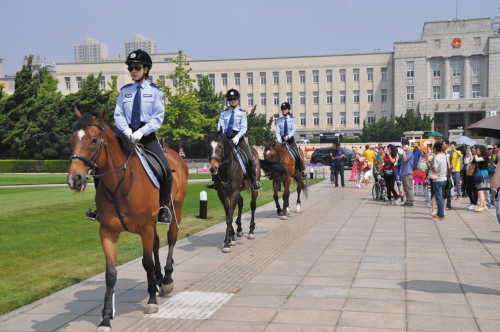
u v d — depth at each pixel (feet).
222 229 36.96
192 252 28.40
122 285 21.44
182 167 22.68
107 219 16.17
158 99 18.79
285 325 16.07
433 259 25.68
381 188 55.21
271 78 269.85
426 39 244.22
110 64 275.39
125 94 18.74
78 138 14.40
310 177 94.32
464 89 242.78
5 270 23.99
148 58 18.71
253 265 24.99
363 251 28.07
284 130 44.09
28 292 20.22
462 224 37.73
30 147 137.69
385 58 254.47
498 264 24.39
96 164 14.85
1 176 106.22
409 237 32.42
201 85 211.82
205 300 19.06
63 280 22.21
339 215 44.24
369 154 74.33
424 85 244.22
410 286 20.48
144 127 17.78
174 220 21.13
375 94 256.52
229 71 273.95
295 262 25.52
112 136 15.84
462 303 18.07
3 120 136.36
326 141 190.60
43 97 146.72
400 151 57.62
